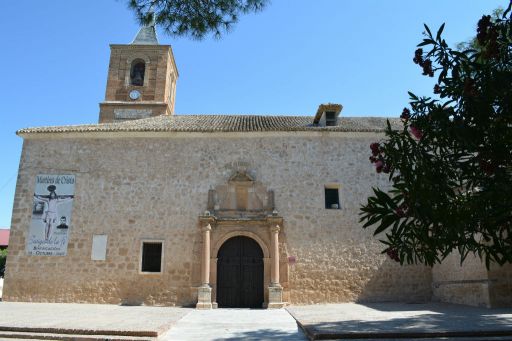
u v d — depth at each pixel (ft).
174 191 54.13
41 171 54.54
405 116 16.72
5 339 25.82
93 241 52.31
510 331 25.48
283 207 53.83
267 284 51.03
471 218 15.35
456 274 48.47
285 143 56.13
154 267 52.11
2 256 89.30
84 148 55.52
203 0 22.50
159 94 87.40
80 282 51.08
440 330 25.81
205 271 50.39
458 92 15.37
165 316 36.94
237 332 29.32
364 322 30.89
